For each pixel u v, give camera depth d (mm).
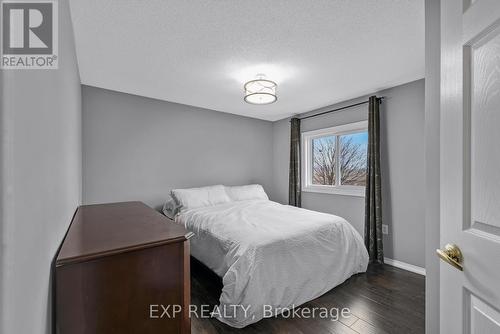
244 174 4180
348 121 3273
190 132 3541
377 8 1398
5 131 325
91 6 1383
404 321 1729
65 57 1186
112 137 2875
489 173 627
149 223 1186
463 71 717
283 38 1726
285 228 2117
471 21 683
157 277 842
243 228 2100
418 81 2535
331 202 3480
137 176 3059
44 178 600
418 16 1471
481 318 657
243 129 4160
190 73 2354
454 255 747
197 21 1525
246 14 1456
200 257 2283
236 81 2570
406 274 2494
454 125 757
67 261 686
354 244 2457
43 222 576
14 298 344
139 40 1757
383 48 1872
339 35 1688
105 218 1340
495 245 605
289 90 2861
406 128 2635
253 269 1692
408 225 2615
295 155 3953
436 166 1136
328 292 2125
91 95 2730
